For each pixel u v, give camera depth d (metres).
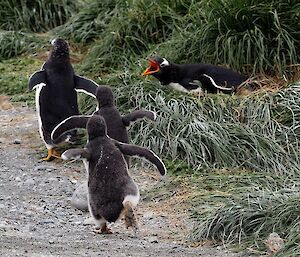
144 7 19.02
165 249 10.21
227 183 12.65
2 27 21.52
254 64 16.28
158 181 13.09
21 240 10.16
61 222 11.26
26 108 17.03
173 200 12.26
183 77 16.12
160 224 11.34
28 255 9.50
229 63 16.52
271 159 13.48
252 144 13.75
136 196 10.20
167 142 13.96
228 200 11.45
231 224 10.66
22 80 18.47
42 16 21.83
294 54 16.30
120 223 11.27
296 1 16.80
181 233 10.97
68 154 10.23
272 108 14.66
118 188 10.17
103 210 10.31
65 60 14.06
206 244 10.52
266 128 14.12
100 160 10.31
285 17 16.69
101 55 18.47
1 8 21.80
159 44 17.81
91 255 9.69
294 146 13.78
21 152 14.41
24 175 13.22
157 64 16.11
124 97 15.21
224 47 16.59
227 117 14.54
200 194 12.23
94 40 19.94
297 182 12.05
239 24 16.75
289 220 10.46
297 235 9.91
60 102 13.83
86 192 11.89
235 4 16.75
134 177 13.27
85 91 14.04
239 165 13.55
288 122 14.33
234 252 10.17
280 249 9.82
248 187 12.01
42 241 10.20
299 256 9.53
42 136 13.98
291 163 13.45
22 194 12.38
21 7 21.89
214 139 13.73
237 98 15.00
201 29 16.95
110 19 20.08
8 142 14.95
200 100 14.93
